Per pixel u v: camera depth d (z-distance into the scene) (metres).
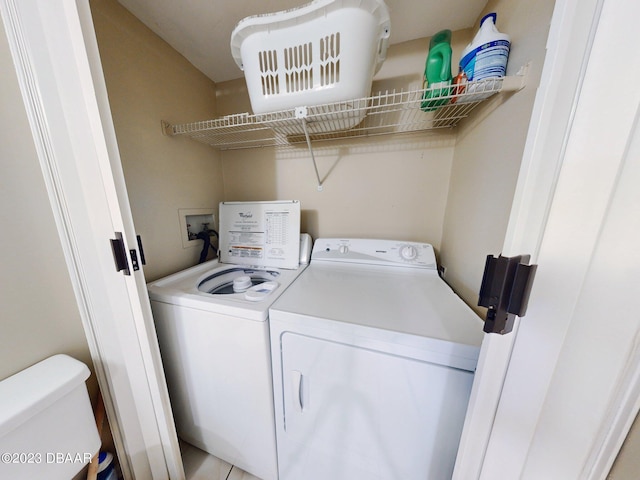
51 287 0.71
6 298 0.63
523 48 0.62
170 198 1.24
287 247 1.33
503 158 0.69
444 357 0.63
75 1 0.55
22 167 0.64
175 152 1.26
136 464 0.89
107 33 0.90
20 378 0.64
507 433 0.45
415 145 1.30
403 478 0.76
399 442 0.73
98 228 0.71
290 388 0.85
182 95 1.28
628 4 0.26
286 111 0.97
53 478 0.63
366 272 1.23
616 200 0.29
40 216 0.68
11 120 0.61
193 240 1.41
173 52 1.21
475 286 0.84
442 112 1.05
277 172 1.58
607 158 0.29
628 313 0.29
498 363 0.44
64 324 0.74
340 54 0.81
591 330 0.32
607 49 0.28
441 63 0.90
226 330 0.88
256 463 1.02
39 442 0.60
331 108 0.96
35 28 0.57
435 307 0.82
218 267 1.35
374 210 1.44
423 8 0.98
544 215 0.36
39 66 0.59
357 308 0.81
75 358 0.77
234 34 0.86
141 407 0.87
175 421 1.15
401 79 1.24
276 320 0.81
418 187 1.34
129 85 1.00
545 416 0.39
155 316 1.00
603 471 0.33
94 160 0.67
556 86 0.33
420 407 0.68
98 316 0.75
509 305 0.40
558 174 0.34
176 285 1.08
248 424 0.97
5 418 0.53
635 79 0.26
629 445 0.31
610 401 0.31
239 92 1.52
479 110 0.91
